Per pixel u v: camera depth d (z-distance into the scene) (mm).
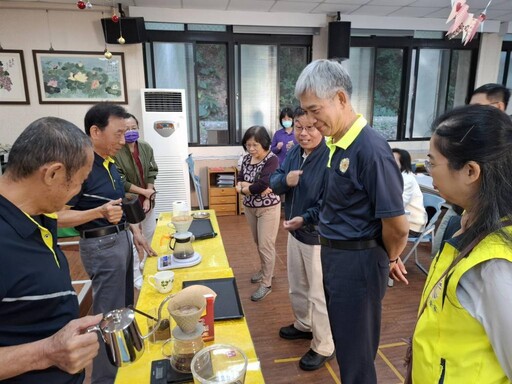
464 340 704
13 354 735
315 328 1987
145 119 4402
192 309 990
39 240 869
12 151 826
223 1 4355
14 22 4238
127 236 1856
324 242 1477
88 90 4574
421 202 3025
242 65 5176
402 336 2307
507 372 649
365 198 1333
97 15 4406
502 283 616
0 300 773
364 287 1398
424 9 4812
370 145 1287
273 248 2732
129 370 998
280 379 1930
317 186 1851
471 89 5871
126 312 910
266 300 2748
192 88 5105
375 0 4410
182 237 1685
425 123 5914
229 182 5043
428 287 829
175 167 4547
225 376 847
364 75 5539
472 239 694
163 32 4770
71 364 732
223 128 5340
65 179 852
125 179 2738
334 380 1918
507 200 648
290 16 4926
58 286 889
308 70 1305
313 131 1813
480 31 5434
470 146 660
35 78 4410
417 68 5602
